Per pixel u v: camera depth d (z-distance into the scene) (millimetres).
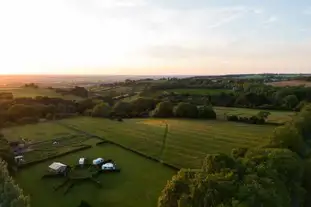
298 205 39938
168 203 34625
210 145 73000
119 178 56094
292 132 53875
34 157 66688
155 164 63906
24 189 50844
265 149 45969
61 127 100938
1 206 32719
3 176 35906
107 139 83188
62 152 70938
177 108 121438
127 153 72000
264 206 30453
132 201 46469
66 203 45875
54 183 53594
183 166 60344
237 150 53938
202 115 117625
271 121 102375
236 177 33312
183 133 85688
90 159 67125
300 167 43031
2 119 102500
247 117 108375
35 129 97000
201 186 31844
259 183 33281
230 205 29188
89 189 51312
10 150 60094
